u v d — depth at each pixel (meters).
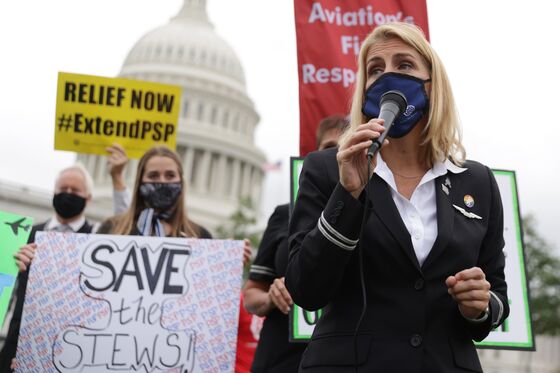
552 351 71.56
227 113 77.38
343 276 2.52
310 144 5.64
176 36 78.94
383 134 2.38
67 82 7.09
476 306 2.33
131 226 5.33
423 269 2.44
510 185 4.01
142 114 7.18
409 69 2.66
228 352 4.23
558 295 42.44
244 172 77.06
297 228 2.64
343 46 5.72
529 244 43.16
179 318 4.27
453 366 2.39
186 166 73.00
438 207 2.56
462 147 2.74
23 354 4.19
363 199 2.39
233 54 81.38
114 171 6.95
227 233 48.69
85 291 4.28
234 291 4.33
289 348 4.35
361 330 2.41
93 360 4.18
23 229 4.56
